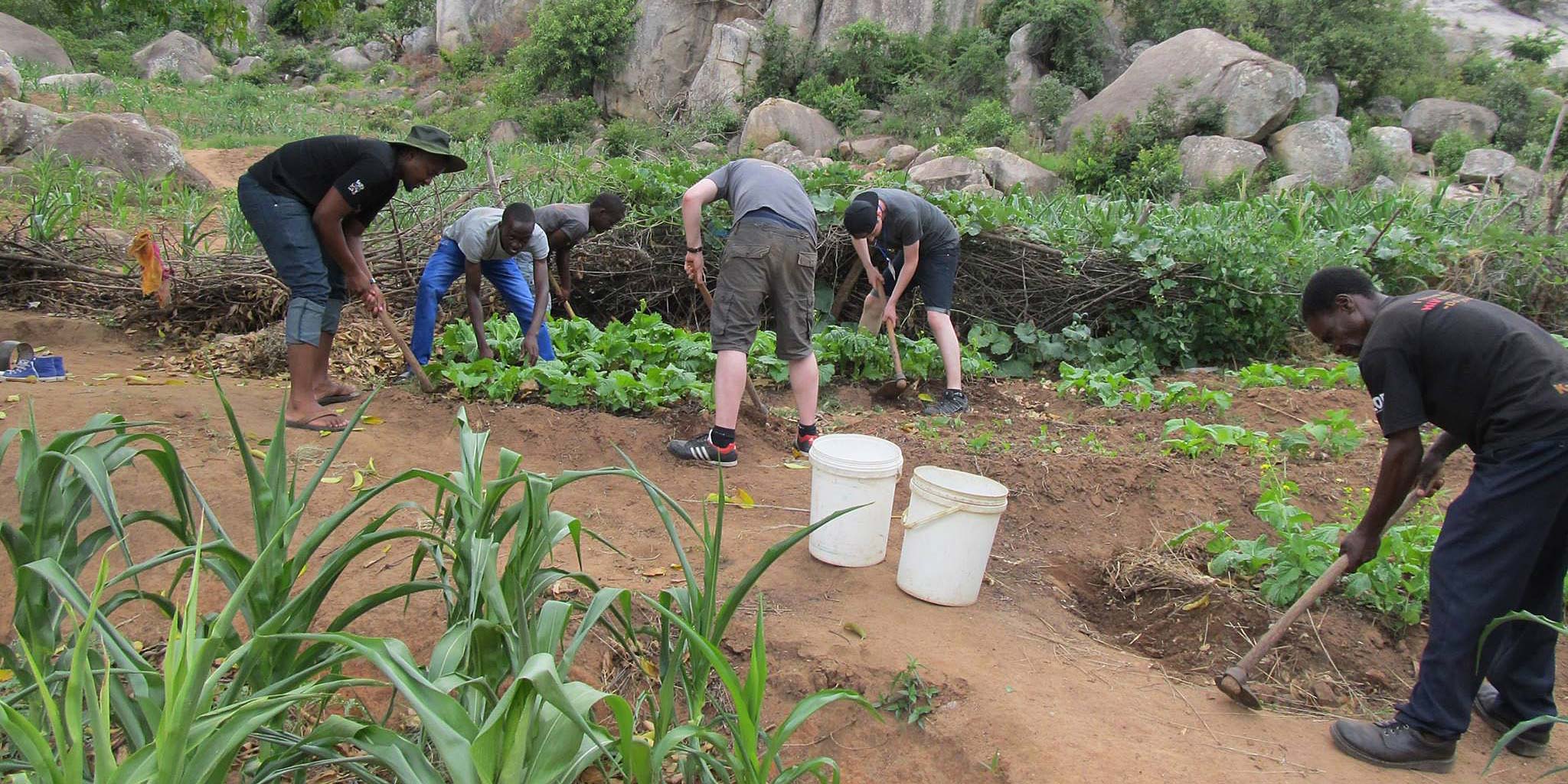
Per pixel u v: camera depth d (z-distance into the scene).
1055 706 3.19
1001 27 26.61
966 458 5.04
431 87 33.25
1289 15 27.16
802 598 3.70
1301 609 3.20
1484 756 3.21
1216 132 22.14
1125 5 28.52
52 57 26.36
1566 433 2.79
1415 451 2.93
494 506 2.47
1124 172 21.41
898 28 28.08
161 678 1.98
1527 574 2.90
